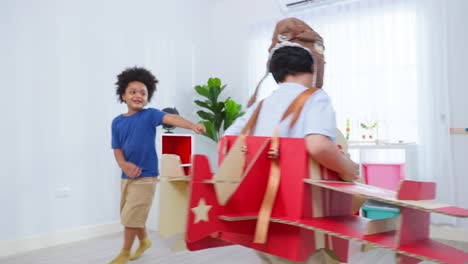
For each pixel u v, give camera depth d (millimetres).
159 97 3223
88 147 2615
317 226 583
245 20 3623
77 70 2578
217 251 2051
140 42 3066
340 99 2908
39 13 2375
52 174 2395
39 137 2340
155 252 2051
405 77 2680
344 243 743
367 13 2836
